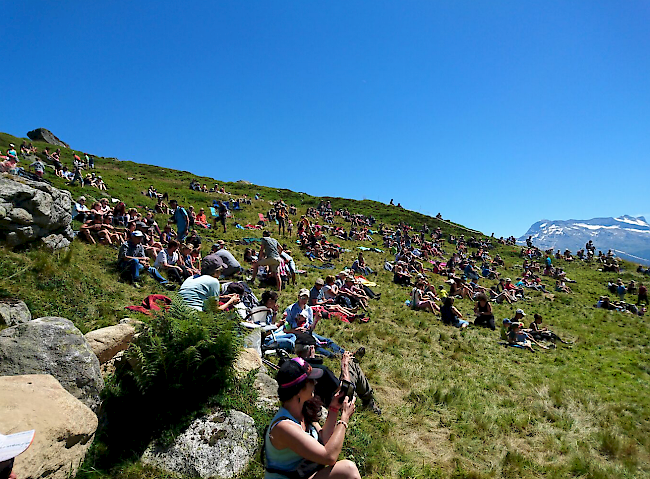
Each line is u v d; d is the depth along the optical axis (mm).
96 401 4414
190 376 4902
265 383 5914
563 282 33531
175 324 5043
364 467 5062
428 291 20312
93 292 8844
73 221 14695
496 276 33469
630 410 8938
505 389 8977
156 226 18578
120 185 35938
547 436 6926
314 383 3260
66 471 3598
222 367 5109
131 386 4867
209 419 4695
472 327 15633
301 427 3049
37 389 3723
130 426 4578
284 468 3023
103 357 5012
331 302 13492
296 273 18484
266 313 8812
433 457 5734
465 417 7102
